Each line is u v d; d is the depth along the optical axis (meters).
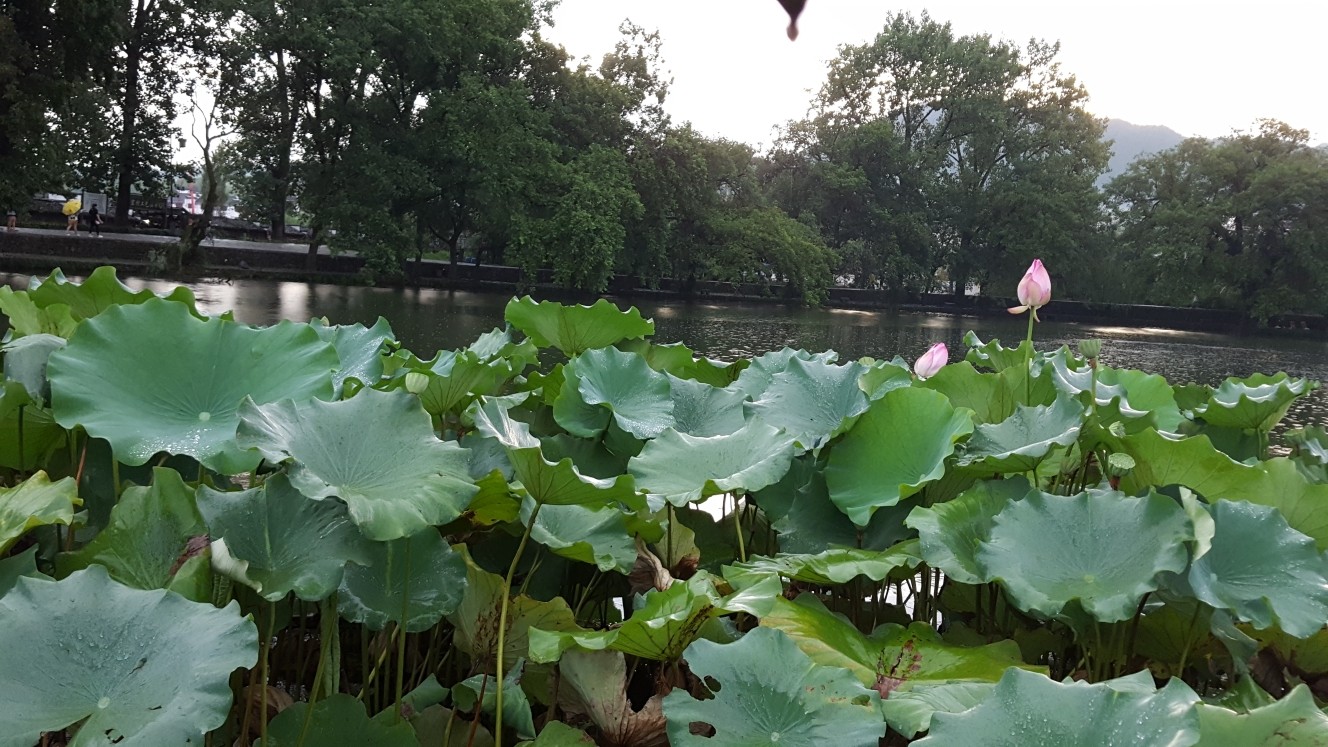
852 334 28.78
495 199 33.47
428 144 33.31
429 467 1.56
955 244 49.72
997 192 47.16
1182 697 1.20
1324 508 1.87
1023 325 40.88
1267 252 46.91
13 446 1.94
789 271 41.09
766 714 1.39
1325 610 1.57
